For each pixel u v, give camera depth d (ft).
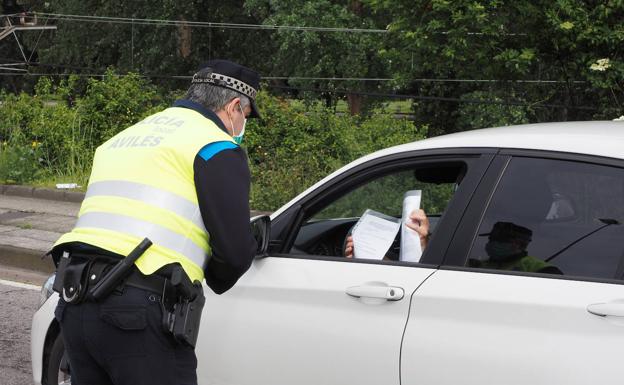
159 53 130.11
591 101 38.70
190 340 10.14
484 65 32.81
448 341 10.90
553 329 10.23
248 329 12.63
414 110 90.48
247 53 131.95
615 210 10.50
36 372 15.53
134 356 9.98
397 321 11.38
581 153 10.92
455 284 11.08
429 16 32.14
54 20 149.79
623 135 11.13
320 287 12.15
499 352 10.50
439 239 11.53
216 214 10.16
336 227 13.73
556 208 10.94
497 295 10.71
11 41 177.88
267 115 44.68
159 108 50.29
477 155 11.73
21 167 47.67
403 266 11.73
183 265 10.11
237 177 10.31
